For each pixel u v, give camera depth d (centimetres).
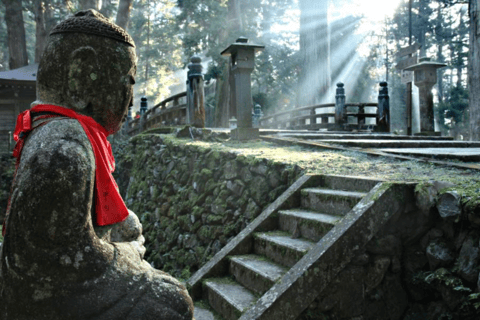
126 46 184
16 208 153
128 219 206
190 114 838
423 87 1011
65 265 153
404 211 334
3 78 1925
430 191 326
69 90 173
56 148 157
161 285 172
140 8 3775
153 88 3928
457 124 3089
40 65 179
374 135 798
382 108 987
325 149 598
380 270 326
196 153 678
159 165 853
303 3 1747
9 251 155
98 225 173
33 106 178
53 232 151
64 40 173
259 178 501
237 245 414
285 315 297
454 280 293
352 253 317
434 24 3831
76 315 153
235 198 536
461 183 334
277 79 2648
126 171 1191
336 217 366
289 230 406
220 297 359
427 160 478
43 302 153
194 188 651
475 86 1200
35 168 153
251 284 363
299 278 303
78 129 167
